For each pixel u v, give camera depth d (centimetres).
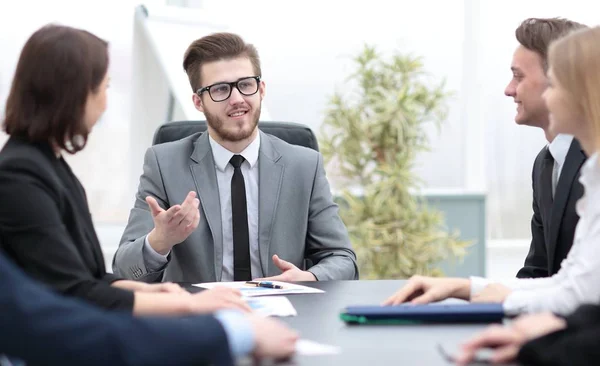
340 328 149
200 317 113
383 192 462
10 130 157
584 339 112
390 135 468
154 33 384
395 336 141
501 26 533
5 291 104
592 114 150
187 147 260
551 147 228
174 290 174
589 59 150
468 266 505
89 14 443
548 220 224
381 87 474
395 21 512
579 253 156
